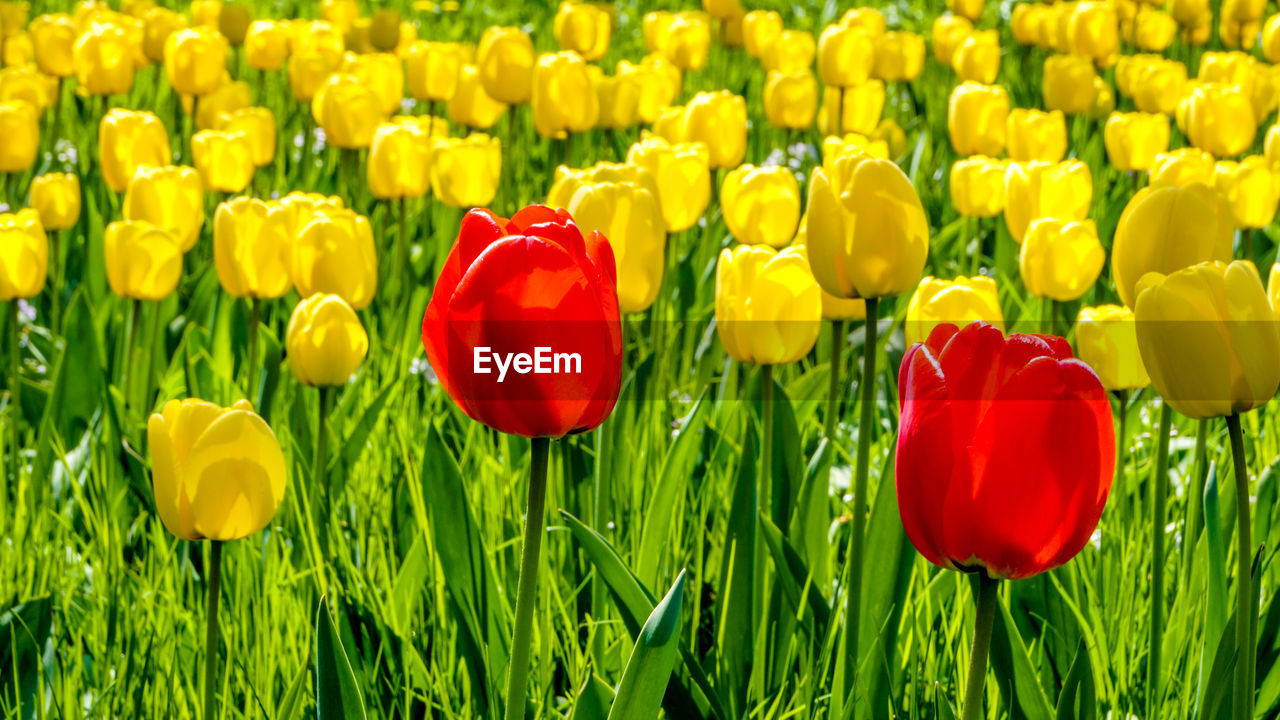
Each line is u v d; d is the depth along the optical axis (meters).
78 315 3.96
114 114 4.97
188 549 2.92
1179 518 3.18
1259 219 4.08
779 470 2.97
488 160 4.80
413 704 2.51
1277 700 2.40
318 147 7.33
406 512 3.17
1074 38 8.03
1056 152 5.47
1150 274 1.70
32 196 4.48
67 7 11.27
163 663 2.53
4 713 2.39
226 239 3.45
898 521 2.32
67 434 3.90
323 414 3.00
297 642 2.57
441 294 1.54
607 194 2.62
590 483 3.17
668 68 6.57
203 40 6.23
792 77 6.23
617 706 1.62
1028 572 1.44
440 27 11.52
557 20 7.20
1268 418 3.63
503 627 2.42
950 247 5.63
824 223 2.11
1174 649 2.50
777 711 2.33
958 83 9.48
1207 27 9.09
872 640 2.34
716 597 2.71
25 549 3.02
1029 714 2.12
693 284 4.84
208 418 1.99
